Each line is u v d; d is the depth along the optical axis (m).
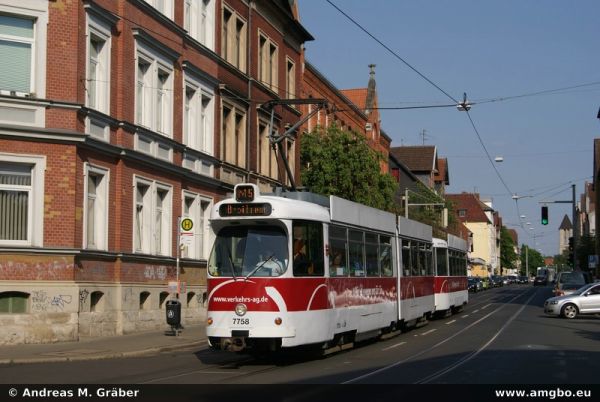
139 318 24.66
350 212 19.45
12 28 21.22
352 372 14.73
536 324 29.56
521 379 13.53
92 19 22.62
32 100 20.98
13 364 17.09
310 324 16.33
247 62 35.69
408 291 25.00
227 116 33.78
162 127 27.67
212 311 16.05
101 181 23.30
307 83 47.59
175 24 27.78
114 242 23.80
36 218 20.98
